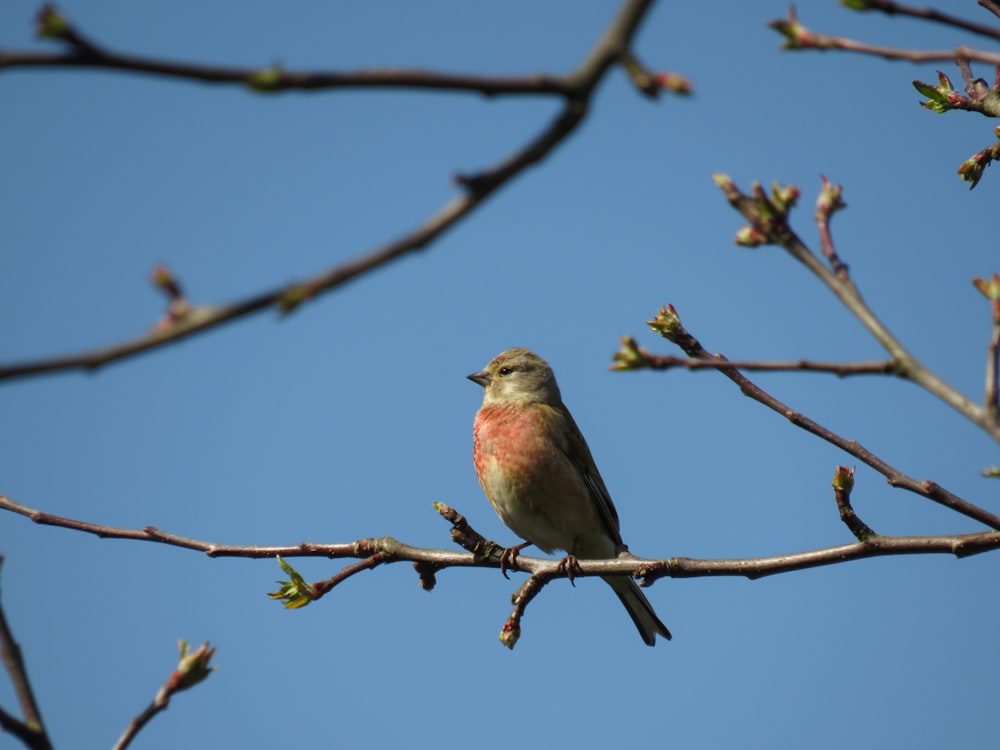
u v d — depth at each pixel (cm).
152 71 373
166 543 902
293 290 388
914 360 524
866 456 762
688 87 412
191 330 383
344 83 392
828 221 574
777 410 782
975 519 734
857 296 544
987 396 505
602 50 414
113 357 379
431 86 400
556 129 411
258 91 385
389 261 400
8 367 367
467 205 403
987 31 508
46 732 540
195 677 570
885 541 799
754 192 566
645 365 560
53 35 361
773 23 530
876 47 521
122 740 556
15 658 554
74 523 887
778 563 839
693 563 869
